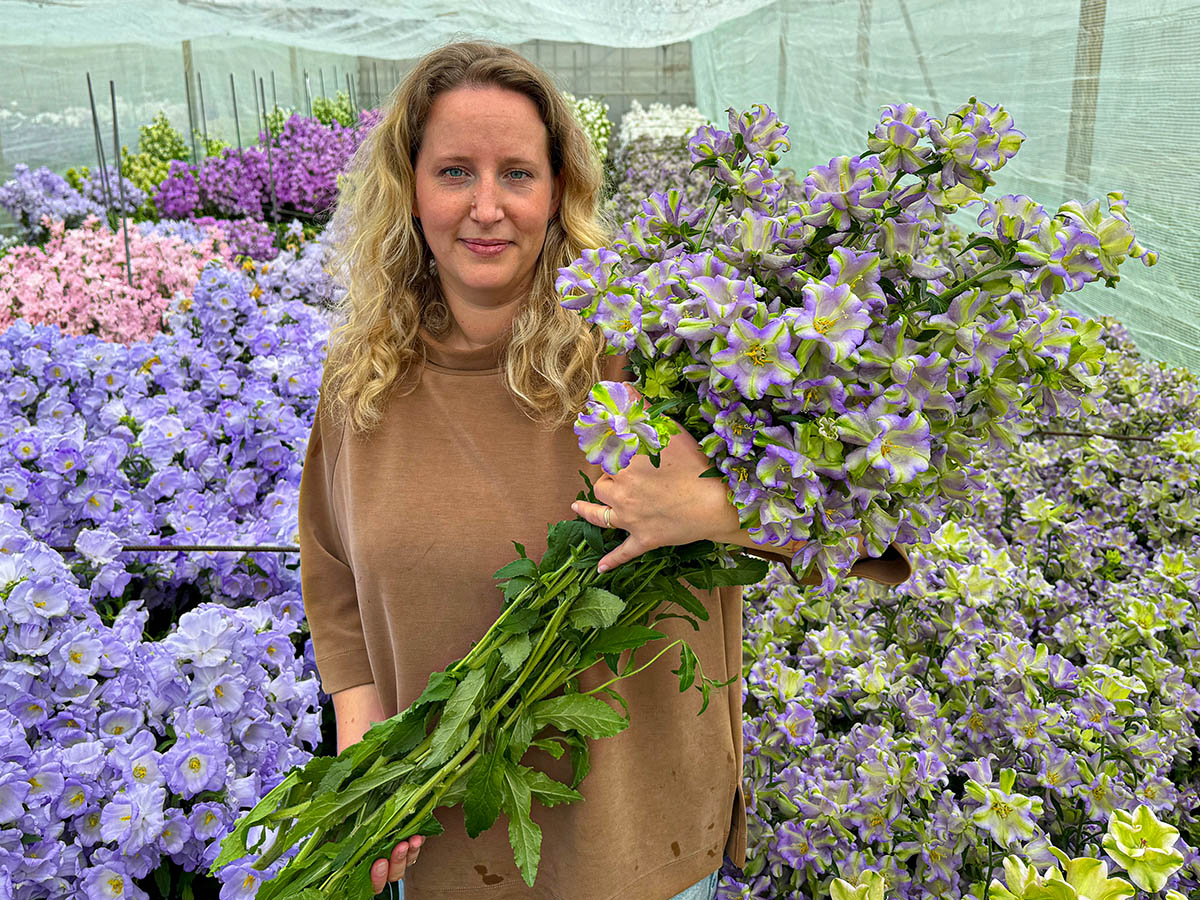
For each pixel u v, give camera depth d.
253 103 15.15
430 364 1.47
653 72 20.30
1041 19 4.76
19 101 10.37
